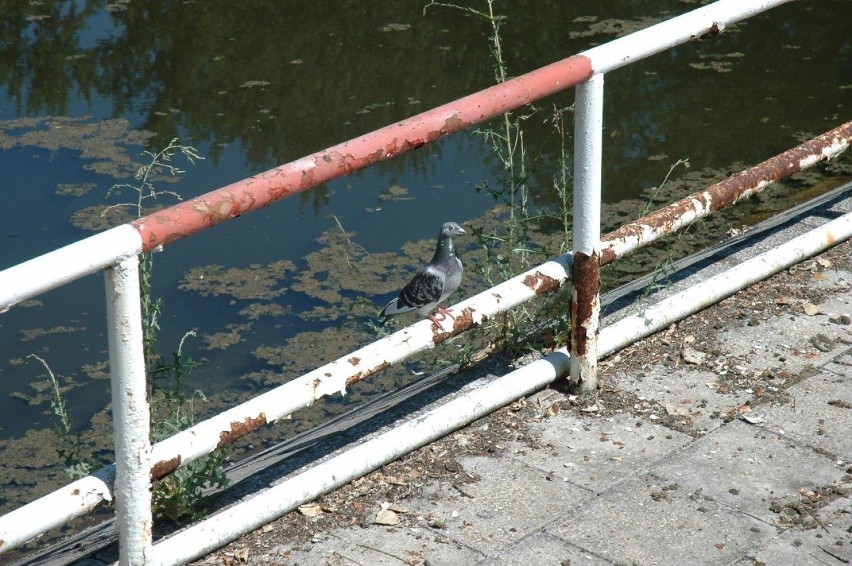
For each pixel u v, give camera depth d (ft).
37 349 20.39
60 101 30.48
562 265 12.75
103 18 36.32
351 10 36.47
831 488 11.36
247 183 9.70
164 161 26.96
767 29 33.96
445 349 19.16
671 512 11.08
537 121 28.40
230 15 36.27
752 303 15.02
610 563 10.39
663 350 14.01
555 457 12.00
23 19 36.22
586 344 12.82
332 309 21.20
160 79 31.73
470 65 31.73
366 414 13.76
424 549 10.63
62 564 11.38
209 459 11.42
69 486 9.60
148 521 9.86
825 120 28.02
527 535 10.80
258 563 10.49
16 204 24.91
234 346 20.20
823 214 17.69
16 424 18.45
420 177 26.25
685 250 22.08
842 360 13.70
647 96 29.89
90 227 23.93
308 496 11.16
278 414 10.71
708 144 27.04
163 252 23.44
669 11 35.06
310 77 31.45
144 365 9.39
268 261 22.94
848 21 34.32
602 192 24.95
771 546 10.57
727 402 12.92
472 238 23.08
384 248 23.16
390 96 30.09
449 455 12.06
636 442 12.23
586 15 35.04
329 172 10.17
